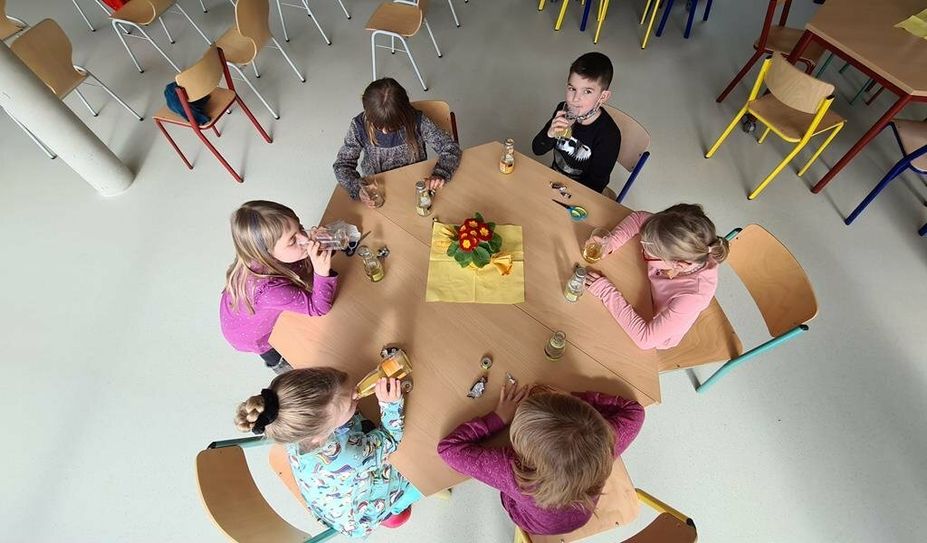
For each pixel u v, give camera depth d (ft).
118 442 6.49
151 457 6.38
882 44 7.66
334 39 12.11
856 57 7.54
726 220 8.64
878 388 6.79
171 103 8.03
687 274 4.67
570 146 6.71
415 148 6.57
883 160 9.40
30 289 7.88
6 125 10.32
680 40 12.01
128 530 5.92
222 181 9.30
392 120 5.86
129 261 8.20
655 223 4.51
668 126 10.11
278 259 4.75
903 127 7.89
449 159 6.05
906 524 5.85
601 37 12.09
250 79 11.16
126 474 6.26
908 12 8.22
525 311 4.82
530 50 11.76
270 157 9.67
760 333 7.35
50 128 7.88
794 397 6.72
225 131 10.12
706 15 12.26
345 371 4.46
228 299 5.15
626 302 4.75
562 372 4.41
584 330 4.69
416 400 4.28
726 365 5.98
